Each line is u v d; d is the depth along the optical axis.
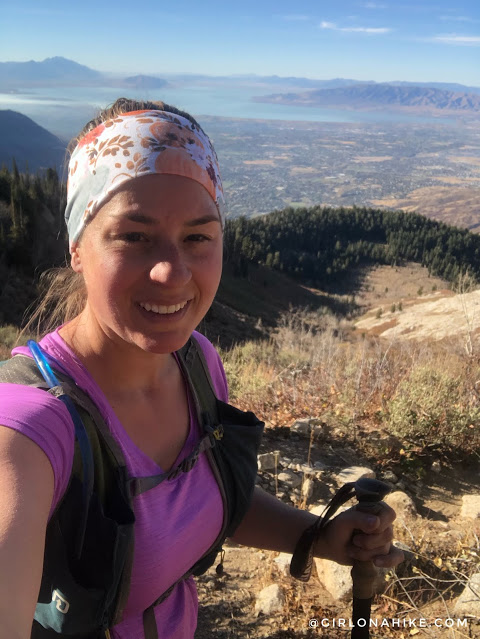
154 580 0.96
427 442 3.86
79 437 0.85
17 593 0.62
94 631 0.89
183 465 1.03
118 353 0.98
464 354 6.52
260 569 2.67
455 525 3.05
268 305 87.44
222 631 2.19
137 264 0.90
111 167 0.91
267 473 3.47
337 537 1.18
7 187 58.81
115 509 0.90
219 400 1.18
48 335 0.99
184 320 0.96
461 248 174.62
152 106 1.01
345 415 4.12
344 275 160.38
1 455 0.72
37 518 0.70
